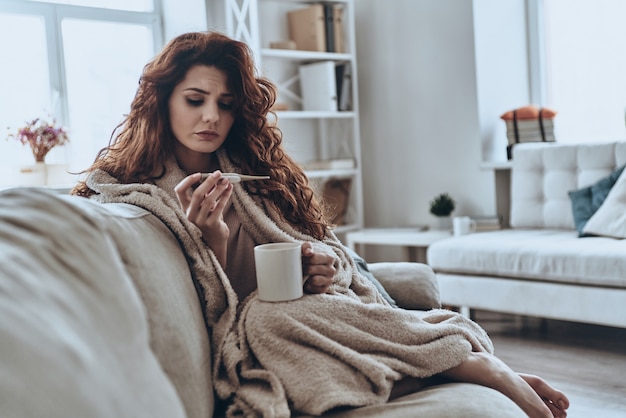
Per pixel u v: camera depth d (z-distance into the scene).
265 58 4.69
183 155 1.63
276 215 1.68
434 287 2.14
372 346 1.34
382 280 2.13
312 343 1.27
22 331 0.68
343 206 4.93
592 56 4.39
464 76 4.50
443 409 1.20
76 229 0.92
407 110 4.84
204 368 1.21
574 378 2.79
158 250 1.23
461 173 4.58
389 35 4.89
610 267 2.98
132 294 0.92
